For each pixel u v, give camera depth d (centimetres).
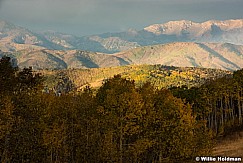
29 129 4612
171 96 5744
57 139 5191
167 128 5538
